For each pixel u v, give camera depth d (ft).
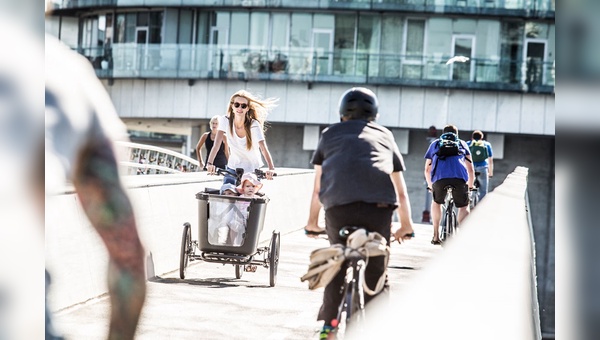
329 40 271.90
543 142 264.52
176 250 75.05
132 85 277.03
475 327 17.01
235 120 67.46
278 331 51.72
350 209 36.68
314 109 262.06
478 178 139.23
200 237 64.85
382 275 36.88
